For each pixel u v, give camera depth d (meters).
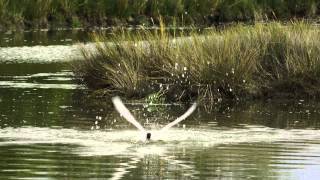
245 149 17.98
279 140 19.11
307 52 27.33
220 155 17.30
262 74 27.14
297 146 18.38
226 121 22.08
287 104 25.56
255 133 20.08
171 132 20.00
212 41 27.20
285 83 26.88
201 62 26.53
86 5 51.12
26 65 34.28
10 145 18.02
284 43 27.78
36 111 23.22
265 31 28.42
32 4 50.06
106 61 27.73
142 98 26.17
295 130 20.61
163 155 17.25
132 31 44.19
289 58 27.28
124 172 15.59
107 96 26.41
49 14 50.47
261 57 27.44
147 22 51.00
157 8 51.94
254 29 28.53
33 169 15.73
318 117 22.97
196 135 19.66
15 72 32.19
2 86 28.50
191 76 26.44
